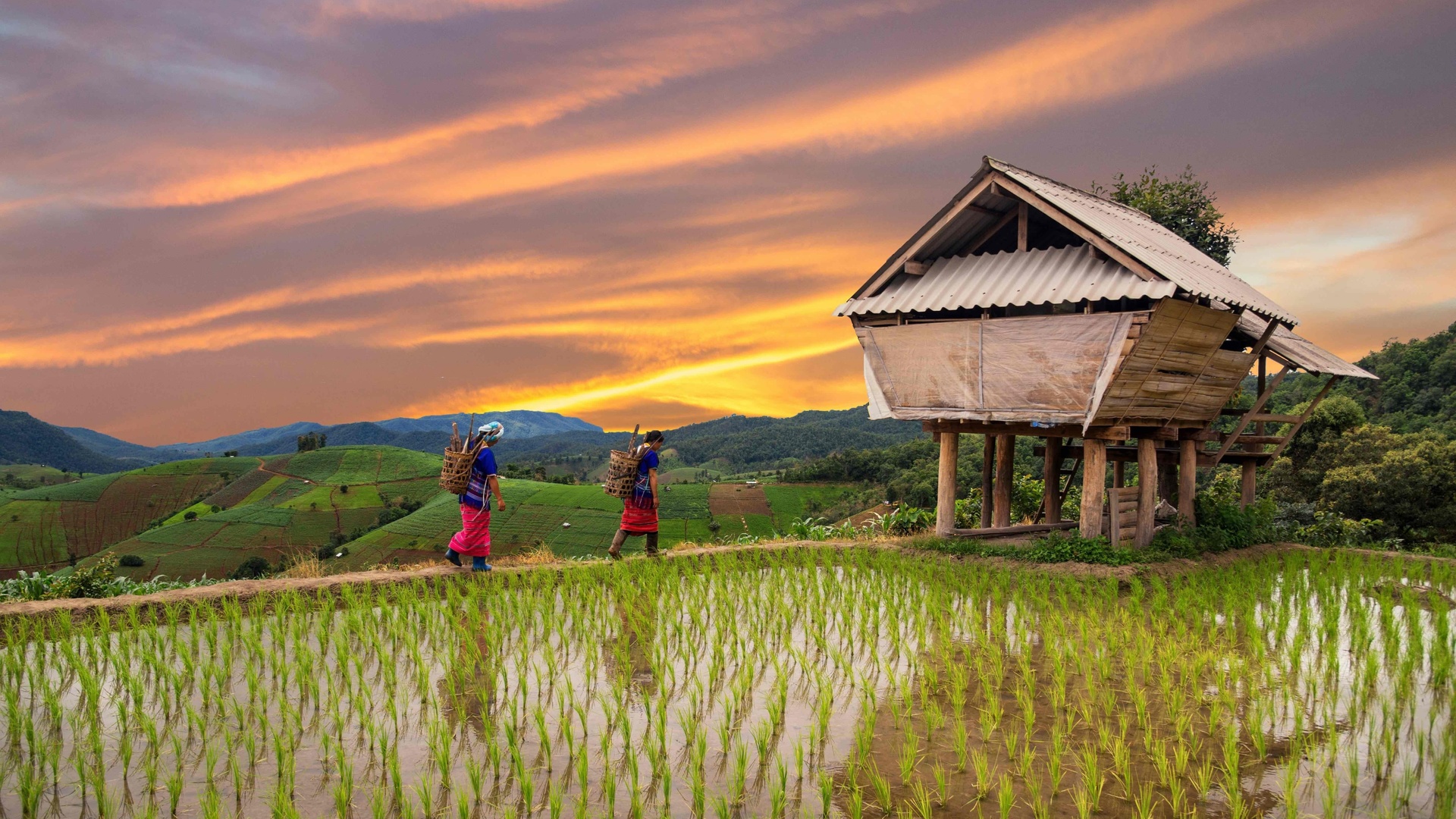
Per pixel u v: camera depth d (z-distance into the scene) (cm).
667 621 978
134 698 673
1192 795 553
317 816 507
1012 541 1521
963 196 1471
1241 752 626
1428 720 691
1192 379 1468
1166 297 1270
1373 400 5100
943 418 1499
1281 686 775
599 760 604
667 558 1386
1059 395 1358
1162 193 2619
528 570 1234
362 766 585
